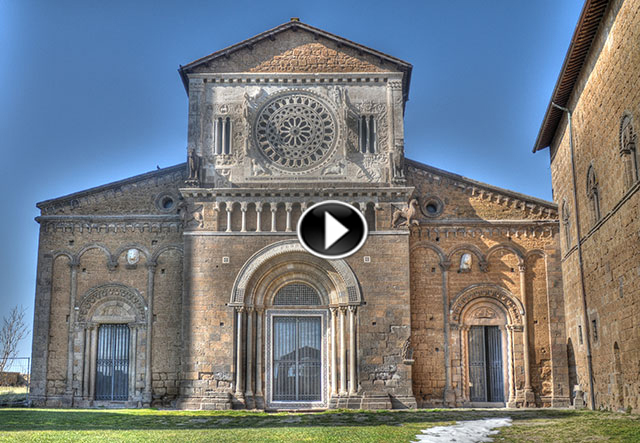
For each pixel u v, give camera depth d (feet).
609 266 116.47
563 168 150.20
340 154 150.61
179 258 152.66
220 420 117.19
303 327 149.69
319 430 102.27
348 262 146.10
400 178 148.36
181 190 147.13
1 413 123.54
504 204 154.61
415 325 149.79
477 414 122.62
